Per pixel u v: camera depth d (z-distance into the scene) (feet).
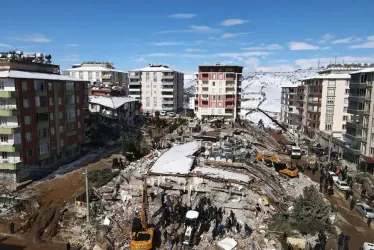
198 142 211.00
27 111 181.27
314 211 121.49
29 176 183.83
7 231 124.36
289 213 123.95
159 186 141.08
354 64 350.84
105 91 363.56
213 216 121.19
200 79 368.07
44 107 196.95
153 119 365.81
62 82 218.38
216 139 226.58
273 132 365.20
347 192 160.35
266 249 104.47
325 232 118.11
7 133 168.76
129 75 468.75
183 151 183.01
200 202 130.00
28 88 181.88
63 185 174.19
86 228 120.98
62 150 219.00
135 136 270.46
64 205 146.51
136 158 215.92
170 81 461.78
